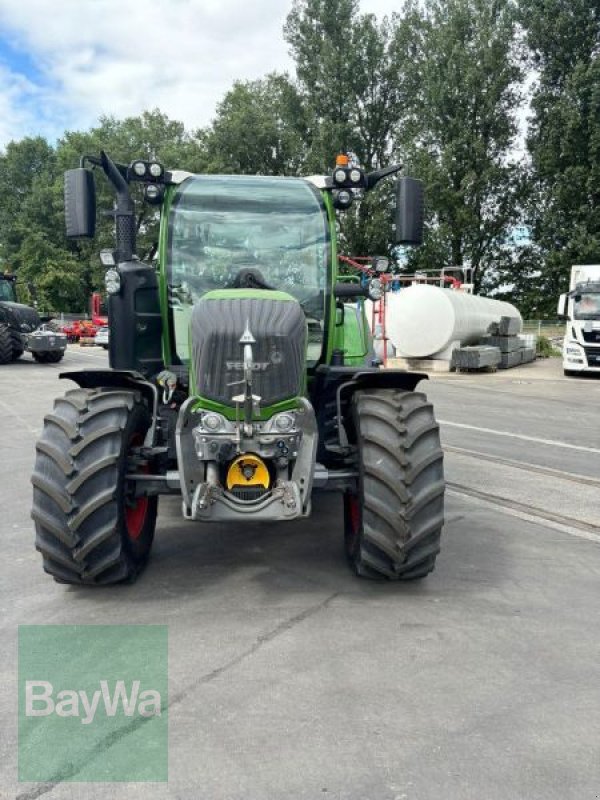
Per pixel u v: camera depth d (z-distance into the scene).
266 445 3.87
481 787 2.44
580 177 36.81
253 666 3.27
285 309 4.09
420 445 4.01
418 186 4.89
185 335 5.07
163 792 2.42
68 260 54.06
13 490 6.61
